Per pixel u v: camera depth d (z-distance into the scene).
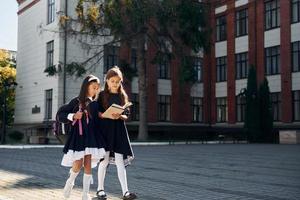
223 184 8.76
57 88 30.98
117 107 6.22
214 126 39.03
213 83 39.41
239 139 35.41
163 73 36.78
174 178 9.72
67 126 6.11
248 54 36.22
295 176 10.17
